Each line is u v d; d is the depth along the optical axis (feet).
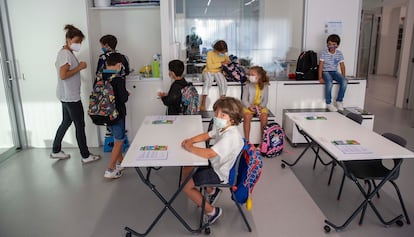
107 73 10.82
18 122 14.60
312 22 16.30
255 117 13.99
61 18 13.57
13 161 13.39
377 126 17.98
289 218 9.21
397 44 35.86
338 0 16.08
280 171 12.22
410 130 17.29
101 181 11.55
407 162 12.97
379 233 8.53
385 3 29.37
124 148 14.32
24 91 14.28
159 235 8.50
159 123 10.07
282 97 15.67
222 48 14.30
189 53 16.76
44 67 14.01
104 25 15.21
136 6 14.21
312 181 11.42
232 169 7.88
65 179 11.73
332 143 8.52
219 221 9.08
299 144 15.02
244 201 8.10
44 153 14.23
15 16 13.52
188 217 9.33
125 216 9.38
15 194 10.68
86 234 8.57
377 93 27.17
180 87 11.43
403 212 9.23
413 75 20.85
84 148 12.98
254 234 8.51
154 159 7.29
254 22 16.61
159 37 15.43
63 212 9.60
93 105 10.75
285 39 16.81
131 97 14.73
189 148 7.71
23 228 8.82
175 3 16.16
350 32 16.49
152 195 10.57
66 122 12.97
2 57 13.66
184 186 8.05
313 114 11.37
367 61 33.22
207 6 16.30
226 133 7.82
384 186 11.04
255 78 13.46
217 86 15.06
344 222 9.04
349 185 11.14
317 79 15.75
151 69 15.33
